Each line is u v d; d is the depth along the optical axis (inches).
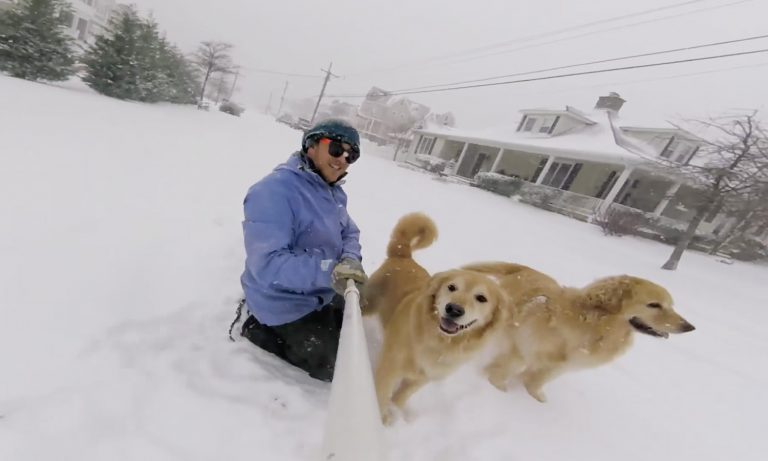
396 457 71.3
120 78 674.2
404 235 106.4
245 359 80.3
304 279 69.0
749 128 397.7
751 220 500.4
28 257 94.5
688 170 477.4
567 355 96.7
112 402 61.2
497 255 240.2
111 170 196.2
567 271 250.4
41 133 232.1
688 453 94.7
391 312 94.1
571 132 897.5
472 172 1110.4
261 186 70.6
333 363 81.2
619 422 100.1
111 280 94.8
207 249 128.7
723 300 282.8
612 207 604.1
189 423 61.6
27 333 70.4
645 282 93.6
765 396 135.2
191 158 295.0
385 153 1603.1
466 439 79.3
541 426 90.0
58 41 589.0
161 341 79.6
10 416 54.2
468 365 105.3
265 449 60.8
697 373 140.8
